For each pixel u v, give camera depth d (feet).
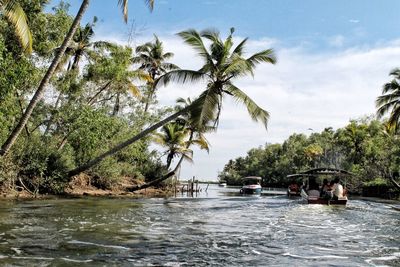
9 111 72.23
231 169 431.02
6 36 76.13
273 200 103.09
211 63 82.64
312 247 35.99
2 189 80.53
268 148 366.63
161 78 84.43
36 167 86.12
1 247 31.17
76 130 94.94
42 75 86.84
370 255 33.01
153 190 146.82
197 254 31.63
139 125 128.88
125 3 66.74
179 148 152.05
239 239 39.29
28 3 79.92
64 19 89.92
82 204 72.74
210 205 84.02
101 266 26.61
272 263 29.19
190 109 80.64
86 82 105.60
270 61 83.30
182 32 82.38
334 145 241.55
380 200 125.08
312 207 79.61
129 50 110.22
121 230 42.57
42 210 58.23
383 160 157.89
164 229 44.88
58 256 28.89
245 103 81.92
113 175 117.29
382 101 135.95
